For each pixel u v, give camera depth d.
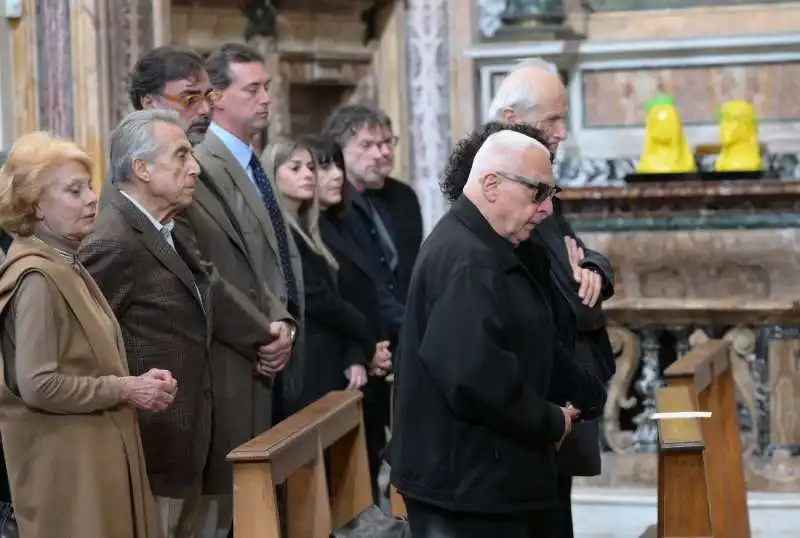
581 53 9.77
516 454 4.41
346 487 5.77
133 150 4.93
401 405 4.54
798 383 8.10
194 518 5.46
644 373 8.39
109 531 4.49
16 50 8.19
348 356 6.47
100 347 4.55
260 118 5.86
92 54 7.96
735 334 8.19
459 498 4.39
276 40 9.40
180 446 4.99
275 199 6.01
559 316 5.00
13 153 4.57
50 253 4.53
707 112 9.76
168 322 4.95
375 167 7.15
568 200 8.39
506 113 5.49
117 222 4.91
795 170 9.35
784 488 7.52
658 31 9.85
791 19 9.70
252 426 5.52
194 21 9.02
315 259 6.38
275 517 4.48
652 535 7.23
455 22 9.75
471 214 4.49
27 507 4.45
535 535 5.12
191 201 5.20
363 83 9.93
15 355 4.45
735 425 6.89
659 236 8.36
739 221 8.27
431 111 9.76
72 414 4.48
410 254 7.45
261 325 5.40
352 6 9.68
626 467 7.98
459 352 4.29
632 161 9.54
